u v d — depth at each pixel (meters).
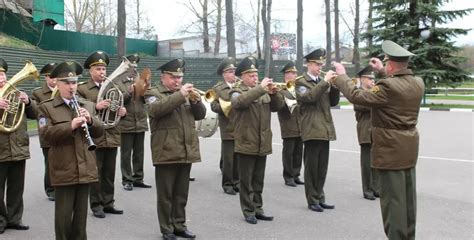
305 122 6.89
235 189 8.12
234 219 6.57
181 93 5.36
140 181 8.39
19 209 6.11
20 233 5.96
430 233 5.94
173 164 5.56
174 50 32.25
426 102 26.22
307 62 6.97
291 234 5.93
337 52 32.81
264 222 6.43
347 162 10.44
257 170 6.45
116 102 6.37
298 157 8.62
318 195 7.00
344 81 5.00
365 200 7.54
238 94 6.34
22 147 6.01
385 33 24.12
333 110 23.25
